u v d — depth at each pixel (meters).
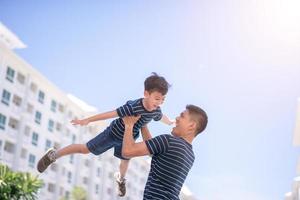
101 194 49.50
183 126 3.26
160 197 2.92
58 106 43.38
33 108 39.16
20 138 36.94
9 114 35.88
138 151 2.97
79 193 42.00
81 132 46.38
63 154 3.66
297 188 30.86
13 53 35.59
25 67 37.78
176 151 2.99
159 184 2.96
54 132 42.22
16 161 36.06
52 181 41.34
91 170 48.34
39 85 40.03
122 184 3.91
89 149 3.63
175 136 3.22
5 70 35.41
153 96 3.31
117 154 3.86
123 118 3.29
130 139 3.06
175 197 3.01
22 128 37.25
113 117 3.32
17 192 16.48
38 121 39.75
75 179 45.44
